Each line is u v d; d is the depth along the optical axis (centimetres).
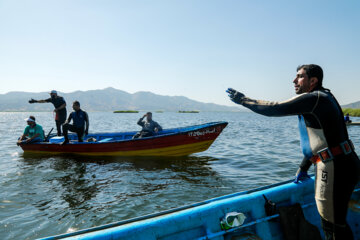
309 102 167
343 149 170
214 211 208
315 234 219
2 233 388
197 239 194
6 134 1984
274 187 250
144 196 536
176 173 724
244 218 203
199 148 928
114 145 932
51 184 617
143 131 1012
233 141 1455
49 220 430
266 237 217
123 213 456
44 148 1025
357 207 252
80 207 481
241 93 198
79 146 968
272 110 176
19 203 498
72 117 966
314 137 177
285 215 225
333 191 173
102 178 670
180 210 205
